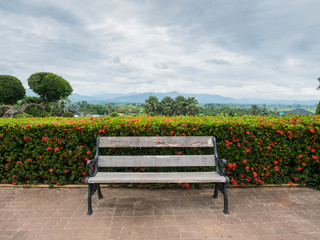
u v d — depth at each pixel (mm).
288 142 3990
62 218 3041
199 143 3650
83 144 4062
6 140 4051
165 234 2664
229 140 3969
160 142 3637
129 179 3102
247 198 3688
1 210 3277
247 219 3012
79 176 4223
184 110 80500
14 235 2652
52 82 25750
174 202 3531
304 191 3982
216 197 3678
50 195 3807
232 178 4070
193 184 4117
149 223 2908
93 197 3727
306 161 4062
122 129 3930
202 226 2836
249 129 3891
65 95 28562
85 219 3012
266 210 3275
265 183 4215
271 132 3938
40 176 4270
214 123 3906
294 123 4062
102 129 3900
